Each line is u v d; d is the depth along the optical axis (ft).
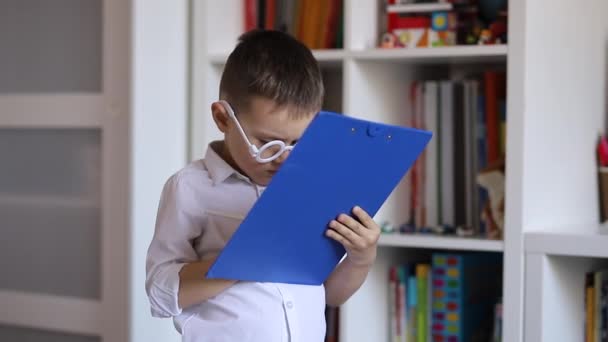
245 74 4.11
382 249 6.65
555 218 6.28
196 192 4.39
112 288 6.56
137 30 6.28
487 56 5.98
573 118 6.61
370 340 6.54
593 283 6.51
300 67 4.16
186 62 6.70
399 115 6.82
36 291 6.95
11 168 7.03
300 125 4.09
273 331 4.29
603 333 6.40
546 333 5.70
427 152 6.66
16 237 7.03
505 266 5.73
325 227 3.98
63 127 6.73
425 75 7.17
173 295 4.15
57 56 6.77
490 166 6.23
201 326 4.34
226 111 4.13
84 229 6.73
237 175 4.41
